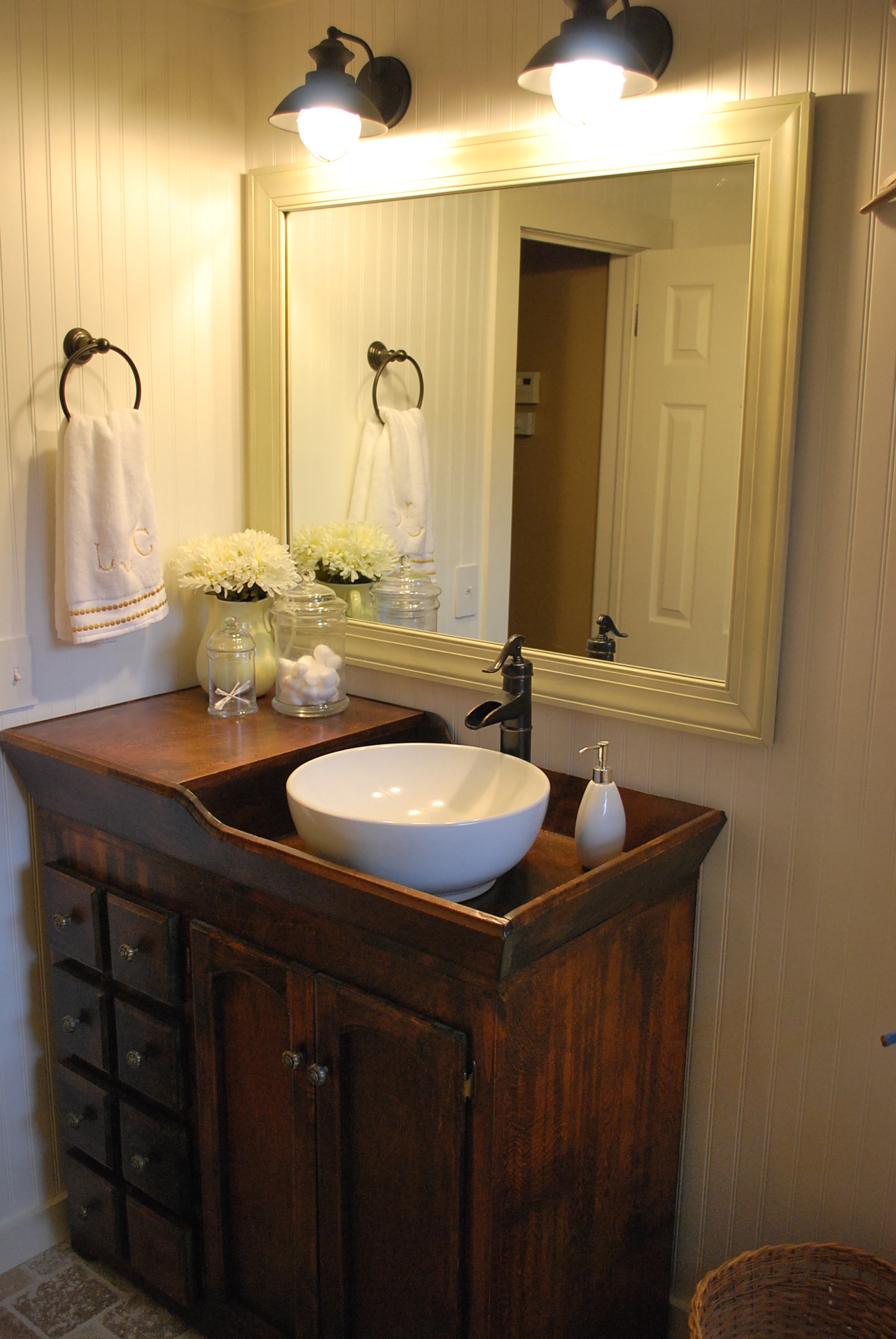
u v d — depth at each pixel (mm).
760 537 1571
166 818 1684
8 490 1867
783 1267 1667
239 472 2252
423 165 1859
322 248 2047
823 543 1547
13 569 1897
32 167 1820
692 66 1560
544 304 1760
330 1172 1599
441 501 1953
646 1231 1798
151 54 1968
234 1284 1846
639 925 1603
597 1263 1687
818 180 1477
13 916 2025
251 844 1540
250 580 2016
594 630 1781
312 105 1712
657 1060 1729
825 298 1494
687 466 1640
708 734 1673
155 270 2033
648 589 1710
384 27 1907
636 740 1783
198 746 1844
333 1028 1538
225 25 2080
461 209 1838
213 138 2094
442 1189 1468
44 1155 2150
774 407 1530
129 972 1832
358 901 1438
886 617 1512
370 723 1989
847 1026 1648
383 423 2014
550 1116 1499
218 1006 1724
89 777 1778
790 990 1695
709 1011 1787
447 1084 1420
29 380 1868
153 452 2084
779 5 1474
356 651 2127
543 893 1614
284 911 1582
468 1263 1479
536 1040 1437
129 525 1945
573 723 1852
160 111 1997
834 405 1510
